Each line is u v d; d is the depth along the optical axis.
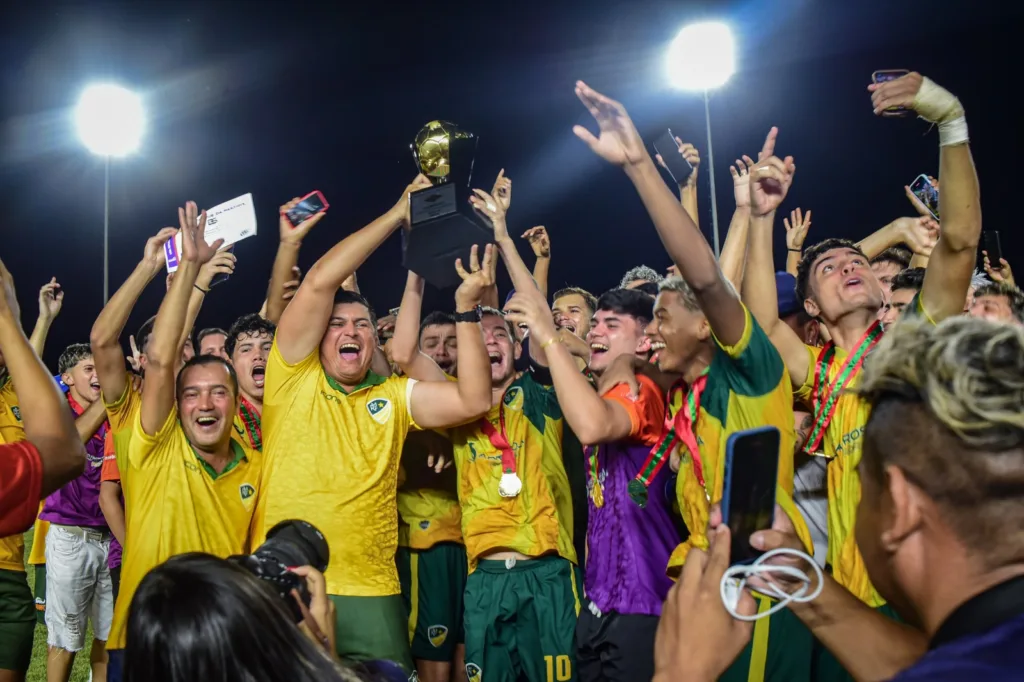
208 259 3.33
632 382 3.21
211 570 1.39
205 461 3.41
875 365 1.10
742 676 2.71
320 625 1.66
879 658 1.33
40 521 5.62
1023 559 0.98
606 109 2.13
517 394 3.84
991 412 0.96
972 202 2.59
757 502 1.28
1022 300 3.55
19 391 2.10
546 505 3.69
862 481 1.12
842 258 3.09
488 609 3.62
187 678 1.31
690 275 2.25
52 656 5.08
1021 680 0.88
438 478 4.24
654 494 3.12
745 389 2.49
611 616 3.13
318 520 3.27
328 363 3.44
